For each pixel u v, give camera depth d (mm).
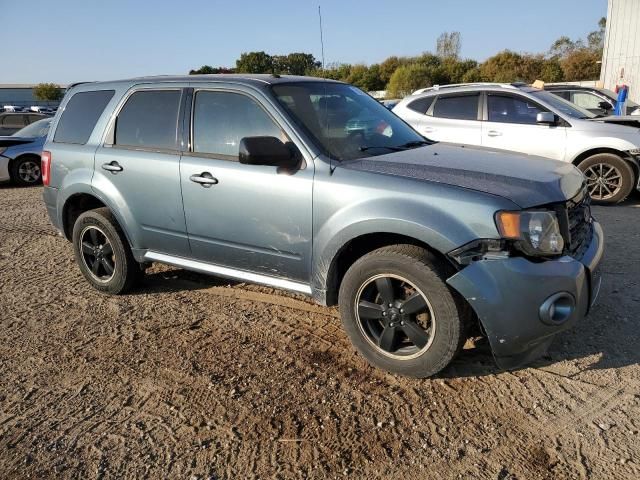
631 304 4125
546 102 7875
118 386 3346
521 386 3168
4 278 5434
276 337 3904
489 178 3148
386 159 3520
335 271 3469
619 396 3025
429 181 3115
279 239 3604
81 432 2910
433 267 3000
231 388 3268
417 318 3203
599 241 3441
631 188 7512
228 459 2664
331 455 2664
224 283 5039
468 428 2822
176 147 4129
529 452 2625
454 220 2939
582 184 3529
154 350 3787
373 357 3346
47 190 5039
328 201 3332
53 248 6488
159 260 4395
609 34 16641
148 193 4238
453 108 8406
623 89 12055
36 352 3824
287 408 3051
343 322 3428
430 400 3072
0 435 2908
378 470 2553
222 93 3943
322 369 3443
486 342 3676
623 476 2439
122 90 4562
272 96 3713
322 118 3789
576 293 2943
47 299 4820
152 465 2639
